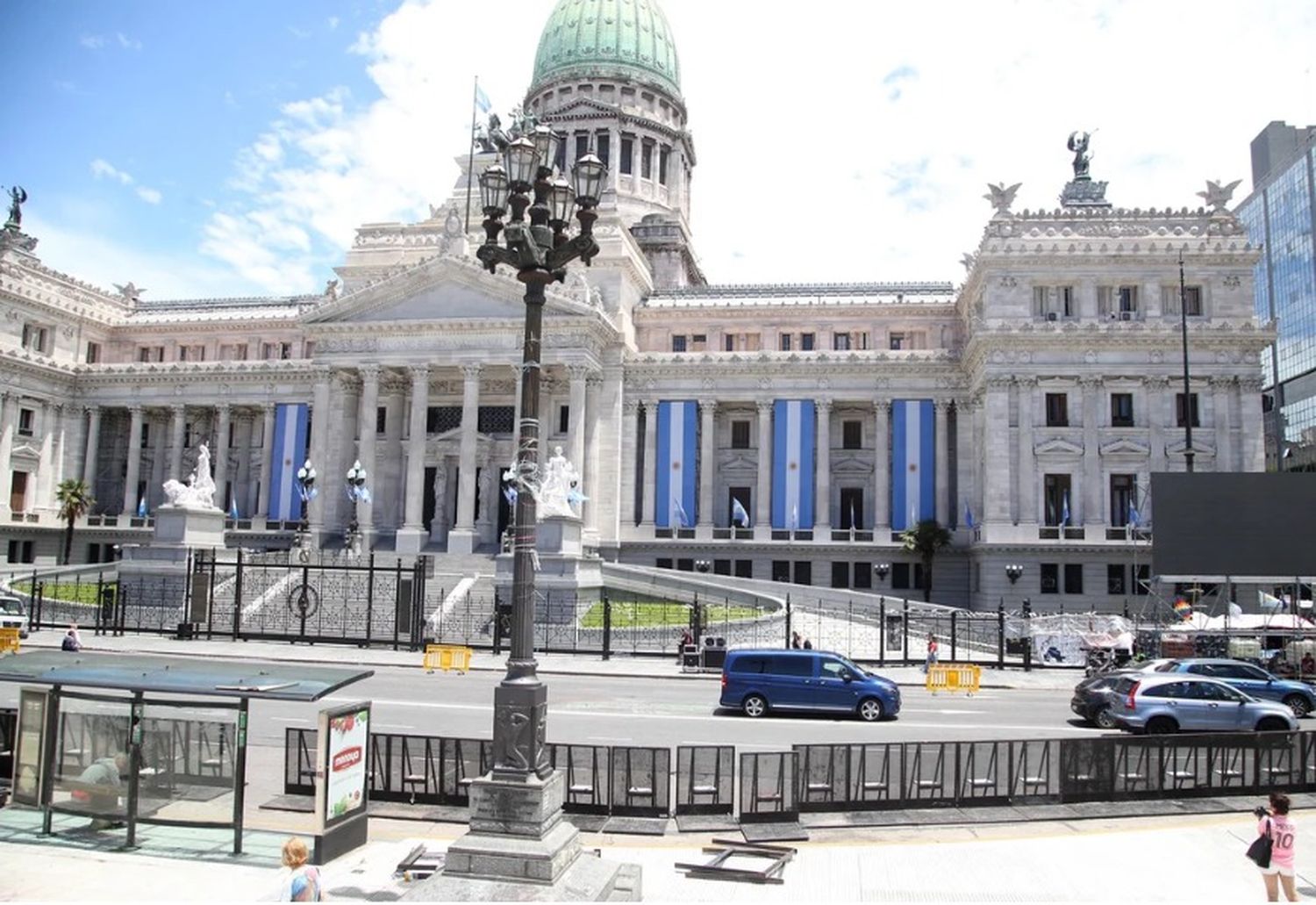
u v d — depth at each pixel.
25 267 99.25
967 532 84.94
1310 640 51.84
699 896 17.12
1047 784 23.52
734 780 23.31
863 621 63.38
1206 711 33.28
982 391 80.69
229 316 109.88
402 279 85.69
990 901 17.11
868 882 17.98
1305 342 135.50
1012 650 58.22
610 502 87.62
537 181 18.47
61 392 102.38
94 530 99.69
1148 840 20.77
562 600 59.88
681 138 126.44
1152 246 76.69
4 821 20.69
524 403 18.02
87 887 16.69
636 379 91.62
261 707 35.28
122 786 19.78
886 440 88.56
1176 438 75.25
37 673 20.05
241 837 18.94
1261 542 49.66
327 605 64.69
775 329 96.06
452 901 14.88
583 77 123.62
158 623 62.31
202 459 71.69
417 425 84.44
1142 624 62.72
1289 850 16.12
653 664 51.56
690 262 120.25
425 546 89.88
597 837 20.67
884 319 94.38
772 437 90.38
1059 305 78.62
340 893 16.94
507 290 84.25
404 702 37.19
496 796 16.11
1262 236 151.50
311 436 91.38
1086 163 89.31
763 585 70.12
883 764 22.89
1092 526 75.06
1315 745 25.22
